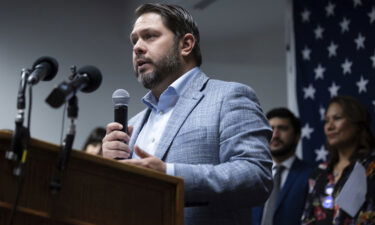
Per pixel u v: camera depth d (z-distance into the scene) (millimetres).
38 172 1439
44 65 1553
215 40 6273
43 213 1423
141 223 1583
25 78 1487
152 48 2213
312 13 4902
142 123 2307
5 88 5738
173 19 2264
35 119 5598
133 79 6035
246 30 6242
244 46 6258
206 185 1837
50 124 5641
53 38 5965
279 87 6160
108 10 6168
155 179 1620
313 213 3314
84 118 5801
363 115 3527
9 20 5902
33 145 1419
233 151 1979
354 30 4676
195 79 2217
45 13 6004
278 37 6199
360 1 4699
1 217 1373
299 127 3977
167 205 1640
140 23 2264
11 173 1393
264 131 2057
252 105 2090
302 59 4859
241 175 1884
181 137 2045
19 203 1396
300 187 3627
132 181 1582
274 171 3811
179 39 2264
